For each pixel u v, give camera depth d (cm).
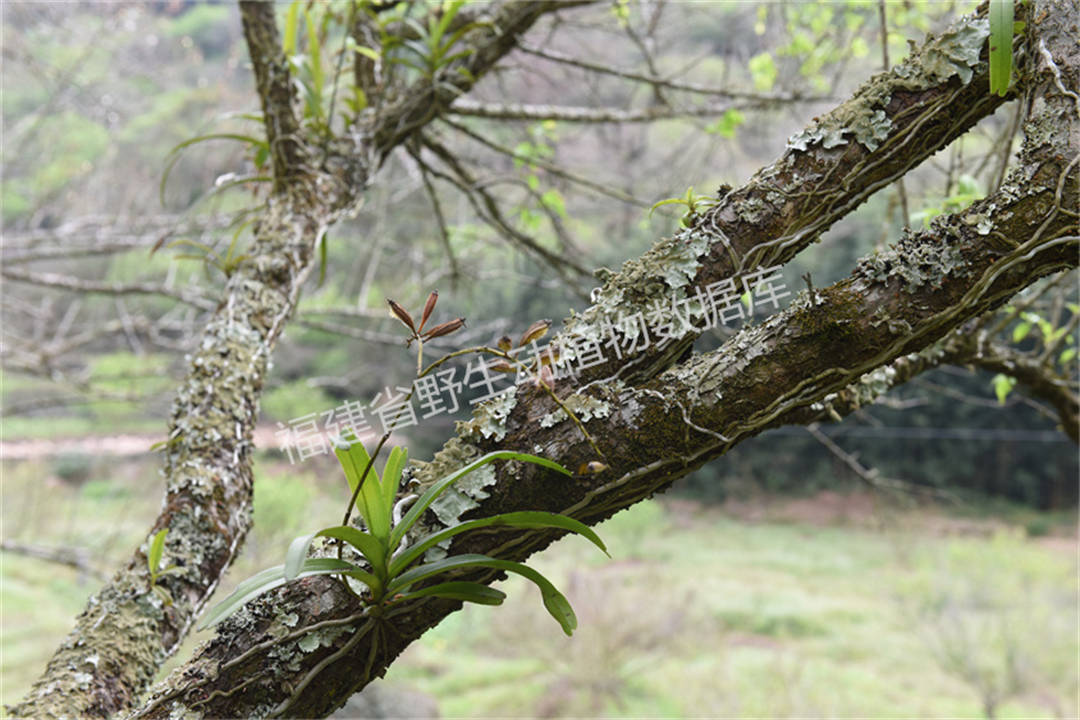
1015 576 677
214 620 62
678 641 627
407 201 387
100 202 463
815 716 503
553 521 65
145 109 530
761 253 73
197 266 443
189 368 122
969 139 200
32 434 755
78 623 97
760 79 259
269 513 375
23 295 617
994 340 168
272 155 148
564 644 590
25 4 417
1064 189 63
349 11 168
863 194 73
